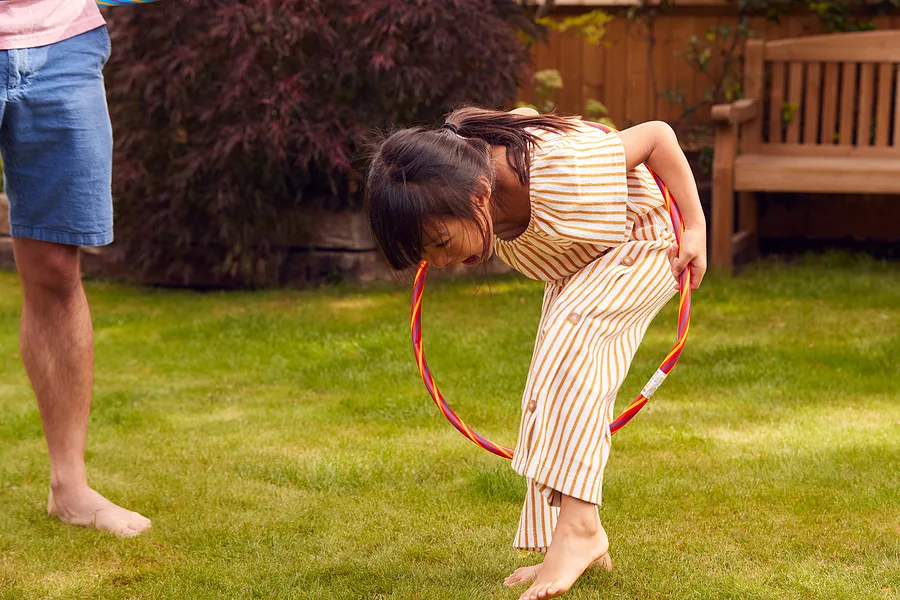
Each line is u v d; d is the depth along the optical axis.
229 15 6.60
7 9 2.70
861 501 2.99
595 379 2.23
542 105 8.41
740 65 8.44
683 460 3.42
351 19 6.72
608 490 3.12
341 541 2.81
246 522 2.98
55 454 3.02
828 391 4.27
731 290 6.60
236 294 7.24
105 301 7.07
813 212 8.30
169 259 7.63
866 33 7.52
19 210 2.86
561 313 2.27
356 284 7.33
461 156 2.20
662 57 8.59
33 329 2.96
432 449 3.64
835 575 2.48
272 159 6.76
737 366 4.65
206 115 6.74
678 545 2.71
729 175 7.20
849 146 7.68
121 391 4.66
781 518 2.88
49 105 2.76
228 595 2.48
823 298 6.32
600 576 2.50
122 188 7.17
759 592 2.39
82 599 2.49
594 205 2.26
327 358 5.19
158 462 3.58
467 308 6.32
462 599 2.39
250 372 5.05
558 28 8.45
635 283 2.33
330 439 3.81
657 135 2.40
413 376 4.75
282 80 6.80
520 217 2.35
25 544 2.83
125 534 2.90
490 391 4.42
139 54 6.96
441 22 6.75
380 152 2.27
